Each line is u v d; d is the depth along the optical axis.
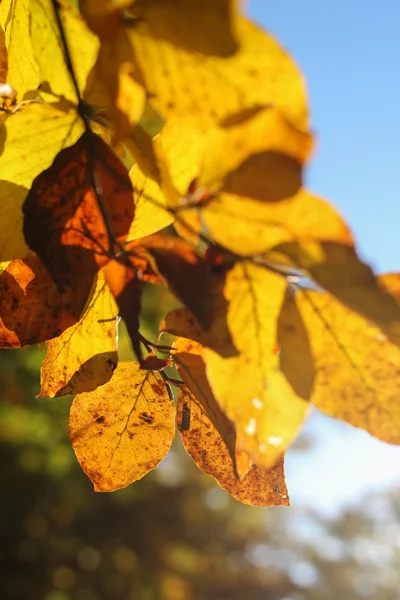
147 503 7.82
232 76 0.36
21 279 0.45
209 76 0.36
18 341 0.45
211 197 0.37
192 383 0.43
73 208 0.42
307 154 0.36
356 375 0.40
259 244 0.37
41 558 6.76
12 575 6.60
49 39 0.43
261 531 9.73
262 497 0.47
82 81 0.43
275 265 0.39
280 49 0.35
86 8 0.37
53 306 0.44
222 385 0.39
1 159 0.43
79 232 0.42
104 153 0.43
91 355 0.46
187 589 8.45
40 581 6.69
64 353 0.46
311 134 0.36
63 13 0.42
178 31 0.36
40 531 6.63
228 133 0.36
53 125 0.43
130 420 0.49
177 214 0.38
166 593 7.96
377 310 0.35
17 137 0.43
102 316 0.46
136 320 0.41
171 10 0.36
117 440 0.49
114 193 0.42
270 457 0.39
